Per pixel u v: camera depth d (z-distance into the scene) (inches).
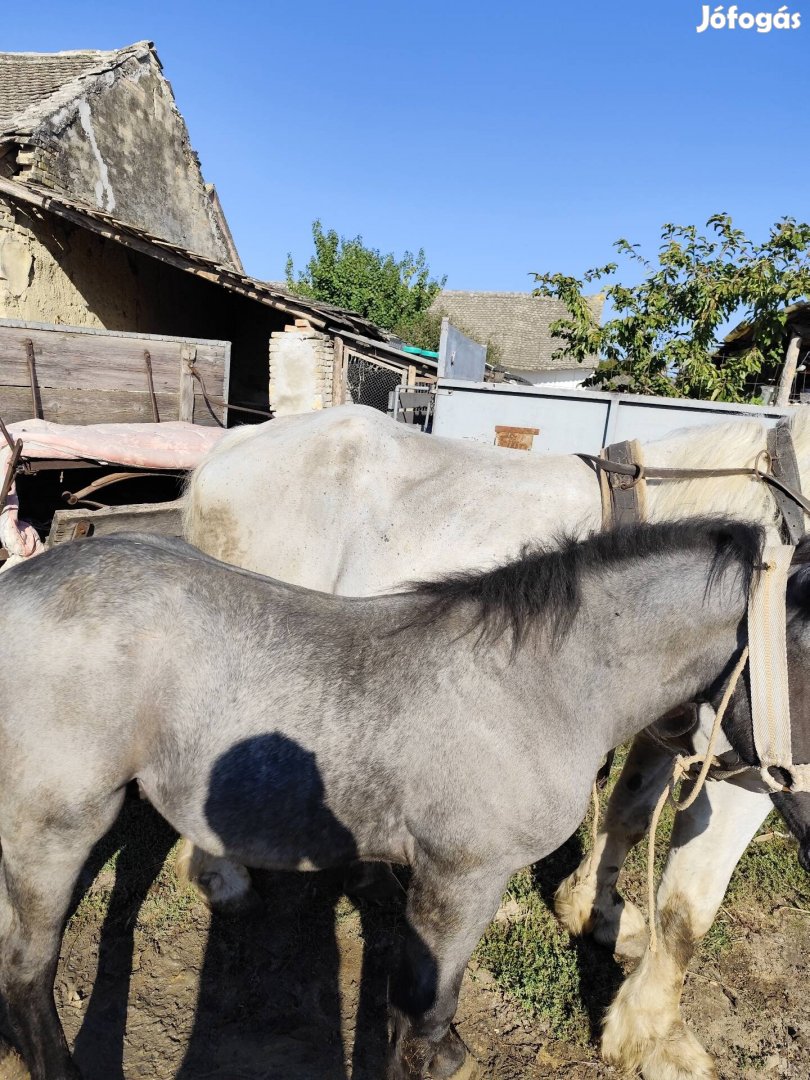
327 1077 87.7
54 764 65.5
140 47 429.4
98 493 215.0
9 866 69.4
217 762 67.6
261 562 119.0
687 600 69.4
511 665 69.3
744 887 125.8
